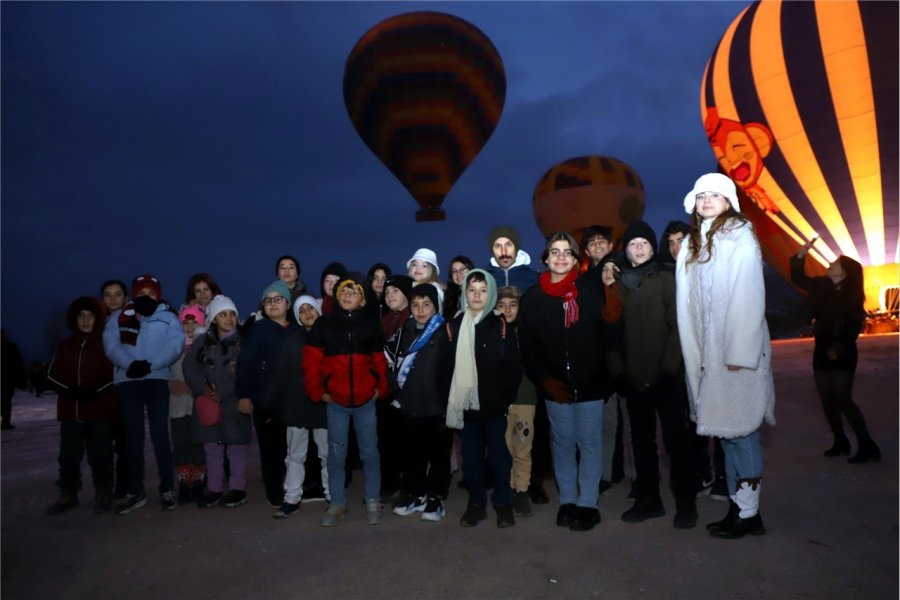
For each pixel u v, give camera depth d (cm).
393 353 461
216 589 331
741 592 298
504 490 414
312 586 328
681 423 391
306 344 443
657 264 404
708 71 2239
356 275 451
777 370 1141
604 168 2714
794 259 548
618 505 448
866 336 1755
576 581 320
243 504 496
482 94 2248
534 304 405
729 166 2194
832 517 389
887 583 300
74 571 364
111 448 494
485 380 411
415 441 454
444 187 2334
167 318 491
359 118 2311
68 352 489
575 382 399
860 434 514
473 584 321
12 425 1085
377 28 2225
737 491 367
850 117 1931
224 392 484
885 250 2006
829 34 1931
